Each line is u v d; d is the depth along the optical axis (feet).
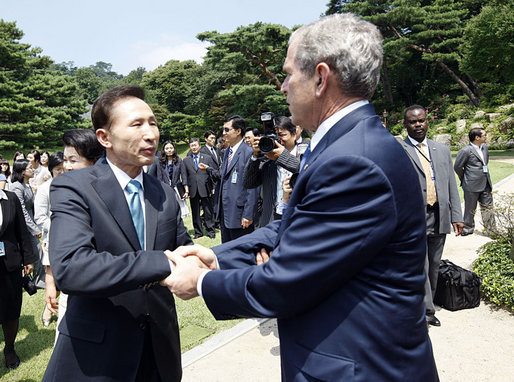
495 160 61.00
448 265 13.91
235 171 16.05
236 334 11.60
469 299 13.03
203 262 5.23
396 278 3.65
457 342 11.00
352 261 3.47
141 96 5.48
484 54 87.86
